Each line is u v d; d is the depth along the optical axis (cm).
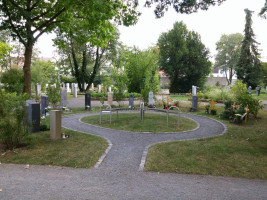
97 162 510
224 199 340
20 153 565
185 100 2275
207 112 1381
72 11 1410
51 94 1391
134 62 2019
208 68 3684
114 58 3127
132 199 335
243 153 577
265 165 491
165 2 1036
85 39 1619
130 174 441
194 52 3553
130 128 913
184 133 838
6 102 612
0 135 598
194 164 493
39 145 640
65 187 377
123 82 2022
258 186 391
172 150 598
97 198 337
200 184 396
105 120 1108
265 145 659
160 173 447
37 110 823
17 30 1327
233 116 1115
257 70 3775
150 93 1673
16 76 2030
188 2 980
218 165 489
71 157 538
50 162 503
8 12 1232
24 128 648
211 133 839
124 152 591
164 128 916
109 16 1143
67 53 3114
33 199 332
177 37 3581
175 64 3628
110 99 1745
